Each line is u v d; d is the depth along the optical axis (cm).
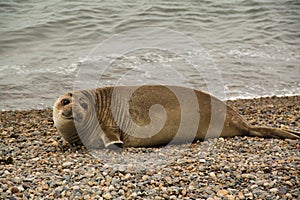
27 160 763
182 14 2342
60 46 1833
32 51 1764
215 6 2492
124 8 2356
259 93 1369
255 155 761
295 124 997
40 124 1038
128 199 602
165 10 2373
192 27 2158
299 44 1959
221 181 654
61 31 2025
